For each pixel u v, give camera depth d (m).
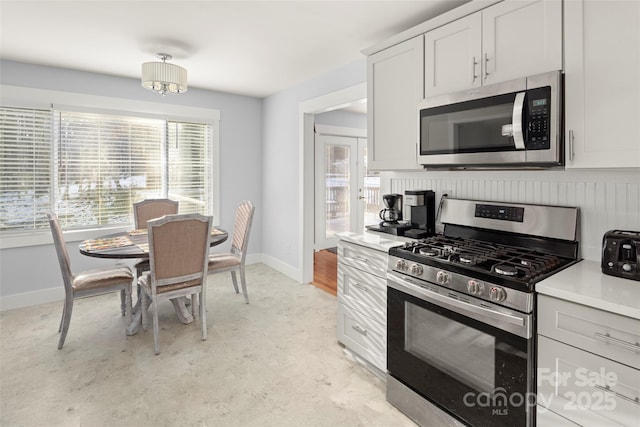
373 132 2.45
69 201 3.58
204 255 2.62
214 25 2.46
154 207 3.68
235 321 3.00
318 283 4.07
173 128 4.20
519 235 1.90
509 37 1.66
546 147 1.50
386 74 2.33
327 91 3.58
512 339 1.37
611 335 1.13
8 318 3.03
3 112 3.19
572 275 1.43
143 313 2.78
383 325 2.09
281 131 4.44
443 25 1.96
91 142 3.68
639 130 1.28
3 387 2.03
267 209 4.84
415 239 2.29
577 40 1.42
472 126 1.78
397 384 1.88
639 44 1.27
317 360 2.37
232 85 4.12
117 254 2.48
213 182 4.50
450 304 1.59
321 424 1.76
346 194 5.73
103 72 3.58
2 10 2.25
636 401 1.09
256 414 1.83
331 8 2.21
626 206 1.57
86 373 2.19
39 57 3.12
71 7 2.21
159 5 2.19
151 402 1.91
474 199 2.18
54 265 3.48
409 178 2.63
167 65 2.85
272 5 2.19
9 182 3.25
